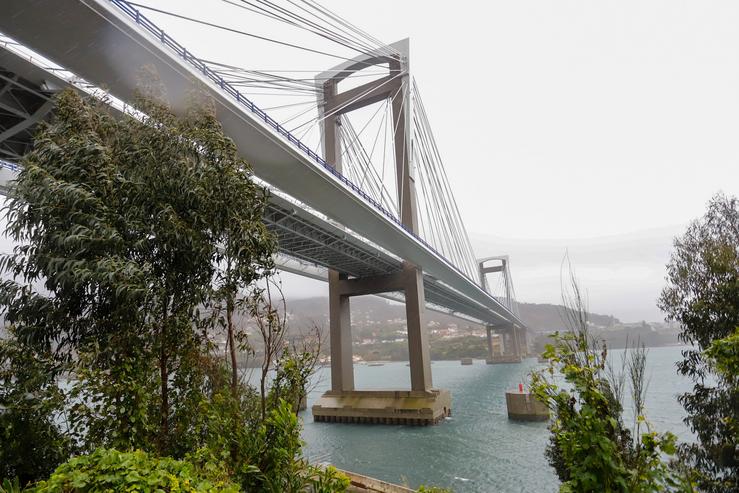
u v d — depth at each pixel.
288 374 7.00
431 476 23.17
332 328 47.12
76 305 6.36
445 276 51.84
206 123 7.64
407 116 45.41
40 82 14.40
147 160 6.93
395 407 39.62
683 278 10.27
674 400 32.69
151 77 7.93
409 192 43.91
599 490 3.31
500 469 23.67
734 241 9.91
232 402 6.77
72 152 6.18
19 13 11.03
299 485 5.90
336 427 38.91
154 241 6.82
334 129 47.62
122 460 4.13
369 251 39.28
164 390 6.93
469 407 47.62
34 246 6.21
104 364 6.16
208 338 7.51
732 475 8.34
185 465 4.61
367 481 12.39
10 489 3.99
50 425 7.37
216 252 7.32
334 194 26.47
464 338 191.88
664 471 3.29
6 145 17.19
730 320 9.24
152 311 6.41
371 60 47.50
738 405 8.50
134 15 13.37
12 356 7.11
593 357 3.79
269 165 21.44
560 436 3.69
